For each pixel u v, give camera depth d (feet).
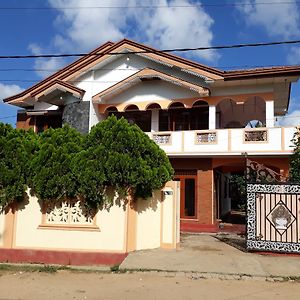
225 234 53.31
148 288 24.80
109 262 32.65
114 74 67.72
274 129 55.62
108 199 33.63
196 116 64.44
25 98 70.38
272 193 34.42
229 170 71.77
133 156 32.71
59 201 34.40
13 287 25.61
